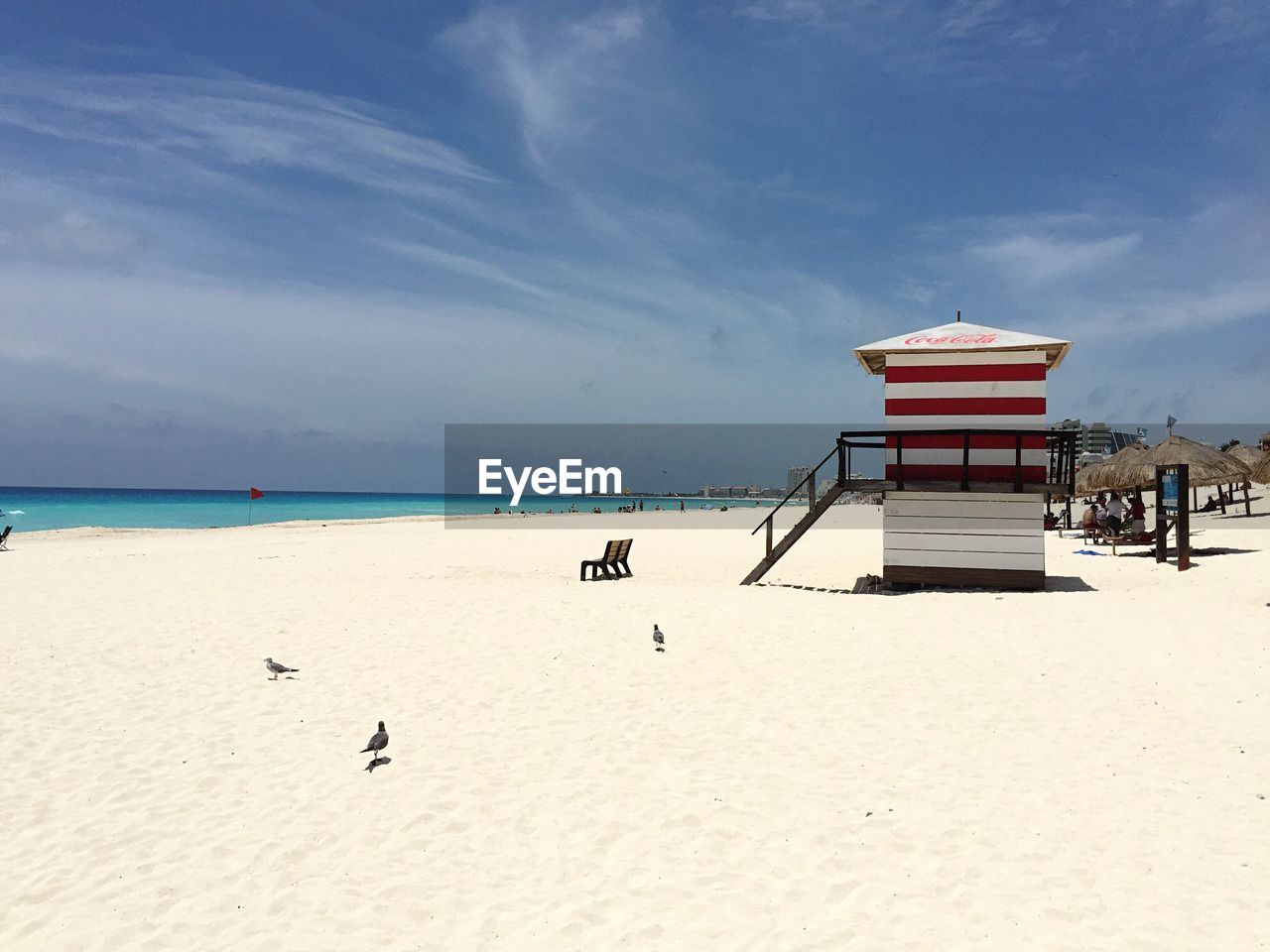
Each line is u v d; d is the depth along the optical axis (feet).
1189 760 20.70
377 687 28.45
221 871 16.58
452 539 99.25
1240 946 13.16
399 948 13.92
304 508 279.08
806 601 43.09
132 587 52.01
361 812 19.02
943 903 14.74
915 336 51.29
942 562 49.11
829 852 16.74
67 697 27.66
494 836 17.80
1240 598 40.37
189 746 23.27
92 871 16.66
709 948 13.65
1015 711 24.58
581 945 13.84
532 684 28.45
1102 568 56.29
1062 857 16.21
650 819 18.38
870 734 23.09
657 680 28.58
